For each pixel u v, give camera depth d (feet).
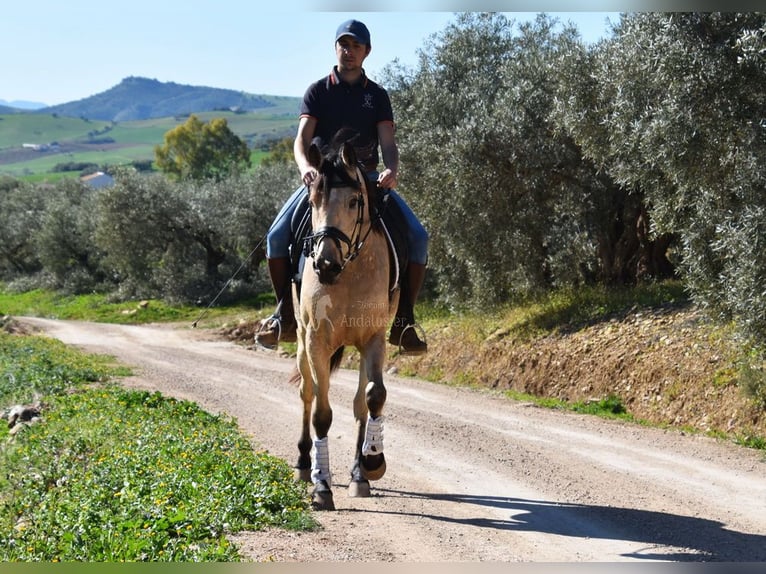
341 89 23.22
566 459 30.45
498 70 66.23
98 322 130.82
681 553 18.76
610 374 49.57
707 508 23.49
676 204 41.83
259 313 108.06
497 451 31.68
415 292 23.95
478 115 60.29
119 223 139.23
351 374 63.26
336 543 18.71
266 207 131.13
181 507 19.88
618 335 52.65
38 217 187.83
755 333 34.94
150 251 144.97
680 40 35.86
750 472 29.07
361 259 21.02
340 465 28.89
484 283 65.21
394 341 24.31
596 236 62.18
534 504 23.62
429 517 21.77
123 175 141.79
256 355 78.48
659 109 37.06
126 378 53.88
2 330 99.81
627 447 33.42
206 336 102.58
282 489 22.44
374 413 21.84
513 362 58.08
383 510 22.44
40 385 47.55
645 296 57.36
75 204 190.29
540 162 57.82
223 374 58.90
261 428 36.11
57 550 18.38
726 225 35.22
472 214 61.05
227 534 18.90
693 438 36.88
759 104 35.35
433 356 67.62
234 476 22.98
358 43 22.81
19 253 191.62
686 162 37.06
